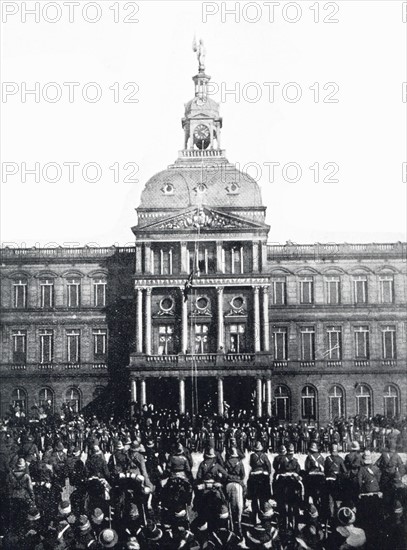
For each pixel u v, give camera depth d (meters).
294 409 63.94
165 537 23.16
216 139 61.62
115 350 65.19
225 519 23.23
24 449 33.06
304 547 24.66
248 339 63.69
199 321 63.56
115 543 23.27
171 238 63.16
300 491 26.02
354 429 54.50
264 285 63.28
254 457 26.22
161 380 62.81
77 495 28.81
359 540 24.39
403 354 64.75
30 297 65.75
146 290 63.41
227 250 63.88
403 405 63.66
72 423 51.97
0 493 28.94
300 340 65.19
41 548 25.67
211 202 63.19
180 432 48.41
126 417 59.38
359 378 64.25
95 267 66.00
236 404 62.53
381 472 27.62
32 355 65.19
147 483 26.05
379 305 65.06
